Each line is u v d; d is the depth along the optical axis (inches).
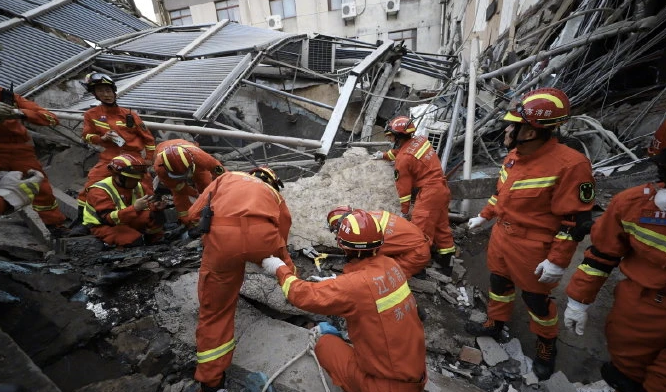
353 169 150.6
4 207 70.0
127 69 267.6
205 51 236.4
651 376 61.5
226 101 179.3
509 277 93.4
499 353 99.0
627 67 179.8
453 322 111.3
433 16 579.2
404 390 67.2
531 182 77.7
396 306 65.7
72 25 258.5
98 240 139.2
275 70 315.6
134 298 100.3
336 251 133.6
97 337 85.7
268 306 103.0
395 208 142.9
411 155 122.5
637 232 58.6
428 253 101.6
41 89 197.6
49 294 90.8
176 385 79.2
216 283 76.1
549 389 85.5
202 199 86.1
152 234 142.2
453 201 177.8
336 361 75.5
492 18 373.4
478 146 221.8
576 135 181.6
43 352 76.8
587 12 184.5
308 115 308.7
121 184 123.5
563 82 213.2
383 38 601.0
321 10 587.5
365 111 303.4
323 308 65.6
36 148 231.1
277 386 79.8
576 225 72.0
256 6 586.6
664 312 59.0
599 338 101.4
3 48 205.0
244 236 71.5
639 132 162.2
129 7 351.3
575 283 70.3
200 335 78.2
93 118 150.0
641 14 172.2
